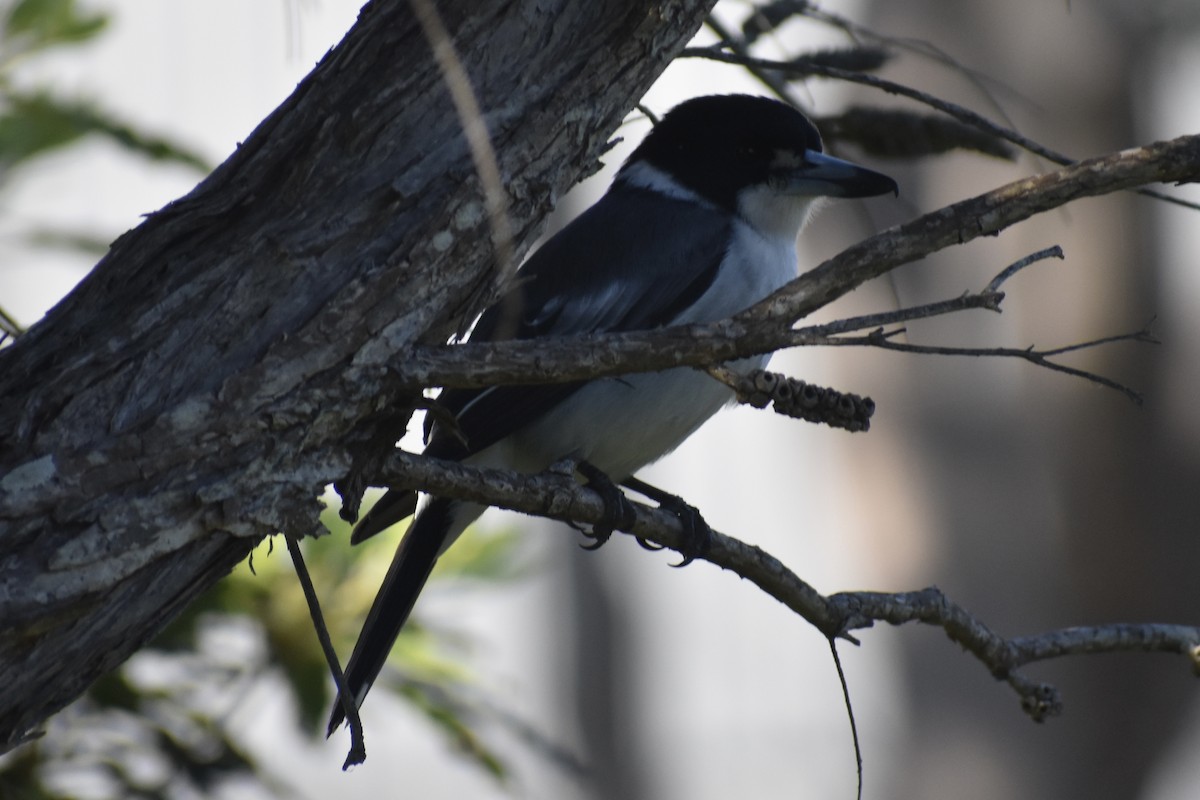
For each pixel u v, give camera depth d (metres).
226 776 6.88
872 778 20.11
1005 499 17.67
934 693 18.06
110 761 6.85
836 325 4.29
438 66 4.48
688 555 7.21
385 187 4.40
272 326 4.29
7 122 7.20
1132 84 17.44
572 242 8.71
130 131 7.30
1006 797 17.73
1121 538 17.39
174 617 4.37
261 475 4.24
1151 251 17.55
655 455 8.29
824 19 6.48
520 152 4.47
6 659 4.04
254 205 4.41
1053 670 17.97
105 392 4.18
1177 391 17.44
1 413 4.14
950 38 17.52
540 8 4.56
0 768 6.72
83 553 4.02
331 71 4.51
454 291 4.45
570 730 24.09
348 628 7.25
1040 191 4.41
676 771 24.00
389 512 7.06
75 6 7.61
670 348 4.36
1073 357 17.56
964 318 17.81
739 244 8.72
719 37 6.37
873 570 18.11
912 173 17.00
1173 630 6.55
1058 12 17.42
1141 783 17.47
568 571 24.14
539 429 7.96
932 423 17.86
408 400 4.46
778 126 8.81
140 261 4.32
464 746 7.19
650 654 24.25
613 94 4.60
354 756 4.26
